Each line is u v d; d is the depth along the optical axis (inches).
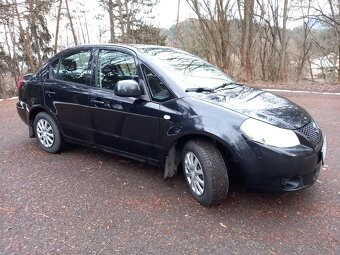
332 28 675.4
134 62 155.7
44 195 146.3
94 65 170.7
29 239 115.3
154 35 1196.5
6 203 139.9
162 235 116.6
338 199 138.8
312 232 117.0
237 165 129.8
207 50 753.6
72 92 175.2
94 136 171.0
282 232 117.4
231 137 122.4
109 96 159.0
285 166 118.7
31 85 199.8
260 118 124.5
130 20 1182.9
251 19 639.8
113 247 110.6
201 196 133.4
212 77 164.4
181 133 133.8
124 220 126.0
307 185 126.8
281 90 447.2
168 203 137.6
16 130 257.0
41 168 175.9
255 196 142.1
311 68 882.8
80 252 108.3
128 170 171.2
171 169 146.6
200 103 133.3
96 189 151.1
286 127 123.6
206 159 127.6
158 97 144.2
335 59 748.6
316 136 133.3
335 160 178.9
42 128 198.2
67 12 968.9
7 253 108.2
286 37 749.3
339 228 119.0
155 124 142.6
